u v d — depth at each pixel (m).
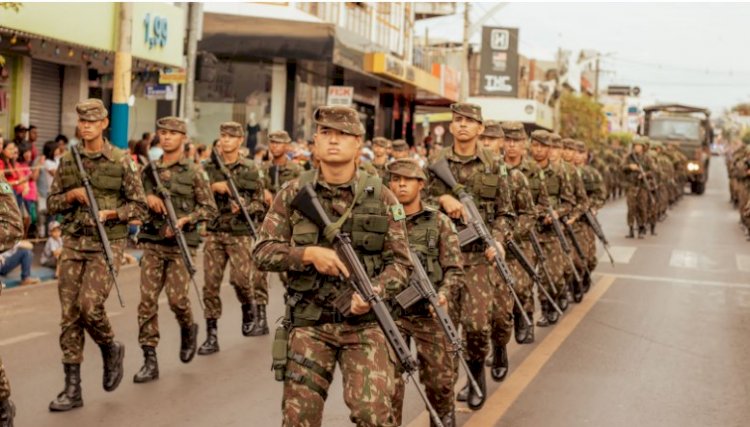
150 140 17.58
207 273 9.55
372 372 4.82
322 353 4.88
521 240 9.38
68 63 20.08
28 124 19.22
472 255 7.20
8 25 14.87
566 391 8.23
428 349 6.33
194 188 8.51
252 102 27.89
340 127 4.84
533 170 10.45
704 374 8.98
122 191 7.47
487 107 50.50
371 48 28.50
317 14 29.58
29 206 15.23
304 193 4.83
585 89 92.56
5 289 12.59
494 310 8.06
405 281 4.99
